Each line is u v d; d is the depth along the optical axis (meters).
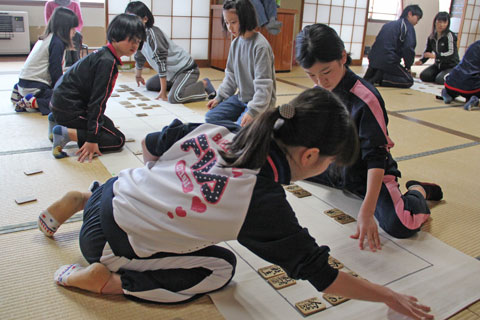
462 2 7.48
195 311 1.10
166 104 3.29
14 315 1.05
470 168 2.27
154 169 1.05
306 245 0.89
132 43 2.10
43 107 2.78
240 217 0.88
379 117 1.43
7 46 5.12
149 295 1.09
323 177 1.91
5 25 5.05
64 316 1.06
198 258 1.10
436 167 2.27
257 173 0.89
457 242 1.53
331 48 1.34
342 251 1.42
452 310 1.16
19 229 1.44
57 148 2.08
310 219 1.62
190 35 5.23
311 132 0.83
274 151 0.88
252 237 0.90
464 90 3.88
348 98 1.48
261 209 0.87
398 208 1.51
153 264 1.08
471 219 1.71
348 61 1.51
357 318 1.11
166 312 1.09
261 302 1.15
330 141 0.84
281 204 0.88
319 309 1.12
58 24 2.82
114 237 1.06
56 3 3.85
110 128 2.17
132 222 1.01
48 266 1.25
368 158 1.45
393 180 1.59
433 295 1.22
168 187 0.97
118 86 3.83
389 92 4.50
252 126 0.87
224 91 2.76
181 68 3.44
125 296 1.14
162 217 0.97
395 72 4.75
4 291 1.14
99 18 5.74
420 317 1.00
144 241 1.03
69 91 2.08
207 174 0.93
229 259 1.15
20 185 1.76
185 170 0.98
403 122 3.18
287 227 0.88
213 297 1.16
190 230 0.94
